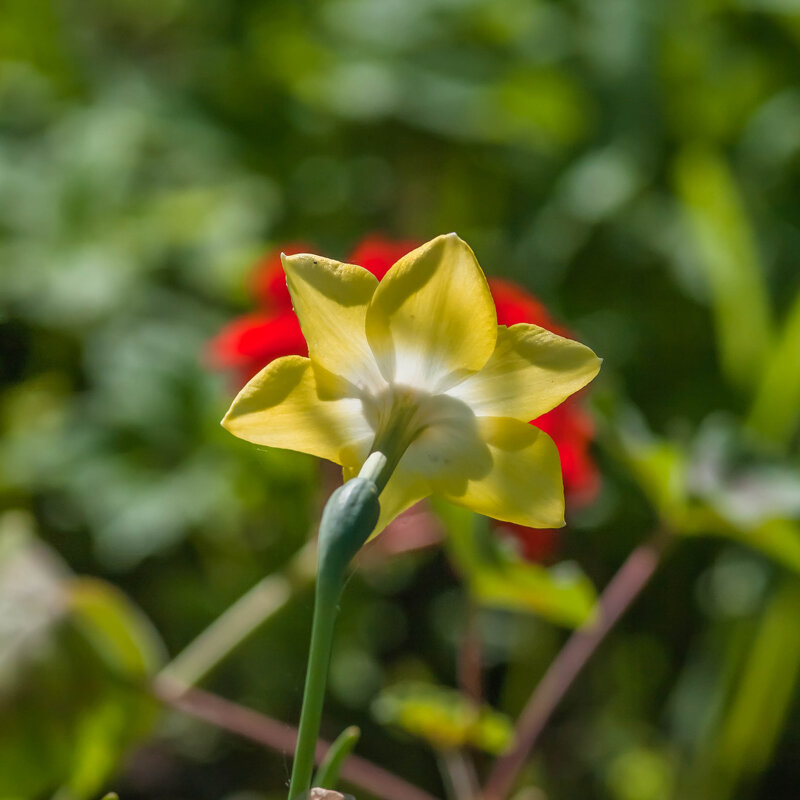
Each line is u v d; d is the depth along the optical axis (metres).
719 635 1.37
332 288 0.69
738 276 1.41
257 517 1.36
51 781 0.92
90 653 0.91
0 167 1.61
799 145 1.70
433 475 0.70
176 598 1.44
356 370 0.70
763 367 1.41
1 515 1.39
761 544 0.90
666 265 1.65
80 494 1.34
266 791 1.38
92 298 1.48
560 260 1.65
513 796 1.28
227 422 0.70
